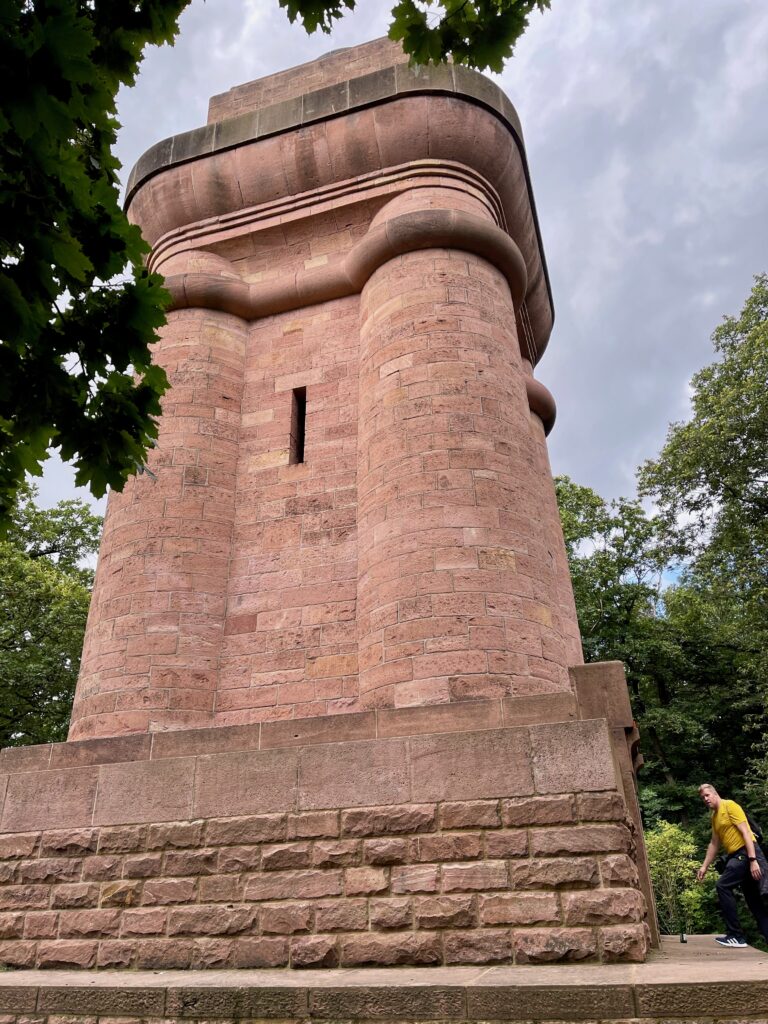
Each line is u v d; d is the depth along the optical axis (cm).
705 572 2738
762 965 529
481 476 928
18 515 2569
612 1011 445
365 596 916
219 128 1313
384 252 1116
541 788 651
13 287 377
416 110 1207
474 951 607
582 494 3516
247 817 722
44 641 2162
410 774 692
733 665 3372
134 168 1383
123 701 921
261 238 1280
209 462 1091
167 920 698
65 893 745
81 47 334
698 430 2556
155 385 470
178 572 998
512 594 869
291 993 501
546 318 1617
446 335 1021
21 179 388
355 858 674
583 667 834
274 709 936
